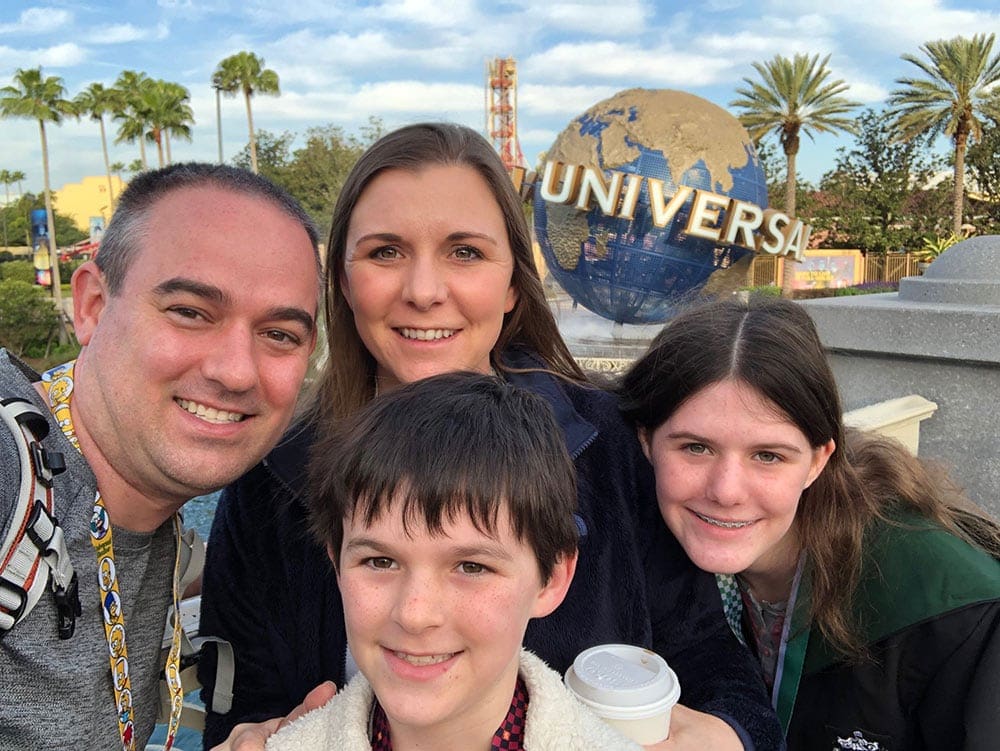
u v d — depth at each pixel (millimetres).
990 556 774
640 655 644
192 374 552
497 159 720
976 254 1646
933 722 731
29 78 14617
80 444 565
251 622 719
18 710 503
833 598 763
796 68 11930
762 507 696
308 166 13258
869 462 818
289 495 708
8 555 482
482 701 510
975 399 1532
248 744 591
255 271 554
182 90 17109
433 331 696
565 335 4301
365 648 492
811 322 761
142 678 607
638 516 741
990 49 11711
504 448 500
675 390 700
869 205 14469
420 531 476
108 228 581
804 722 814
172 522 631
